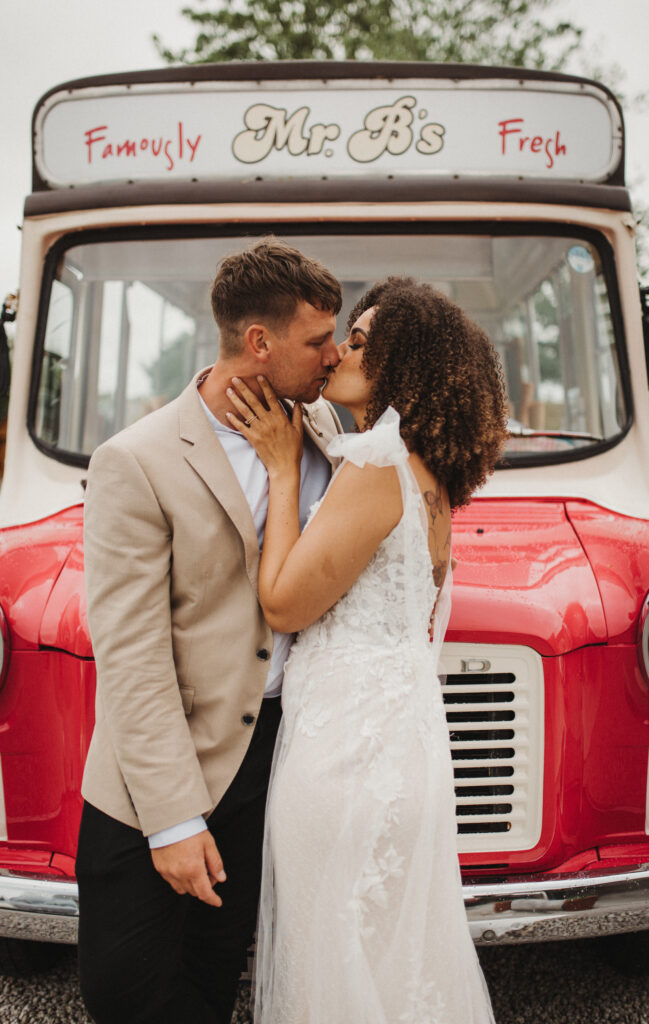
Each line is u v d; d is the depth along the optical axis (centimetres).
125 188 294
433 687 171
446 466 172
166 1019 172
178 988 175
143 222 296
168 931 173
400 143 292
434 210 293
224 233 300
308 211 292
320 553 162
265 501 183
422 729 166
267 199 292
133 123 295
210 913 189
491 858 212
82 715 209
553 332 306
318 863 162
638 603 219
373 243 298
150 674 161
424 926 162
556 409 308
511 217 294
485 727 211
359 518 162
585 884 207
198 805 162
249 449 183
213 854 164
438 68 292
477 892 204
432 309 171
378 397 173
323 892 161
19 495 291
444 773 168
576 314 306
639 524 254
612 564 229
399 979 160
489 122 294
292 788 165
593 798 215
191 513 167
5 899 208
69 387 306
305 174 292
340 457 192
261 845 187
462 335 172
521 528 249
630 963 260
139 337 306
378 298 190
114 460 165
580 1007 251
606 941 266
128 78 296
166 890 171
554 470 292
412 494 165
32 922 208
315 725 166
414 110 292
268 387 177
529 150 295
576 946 285
